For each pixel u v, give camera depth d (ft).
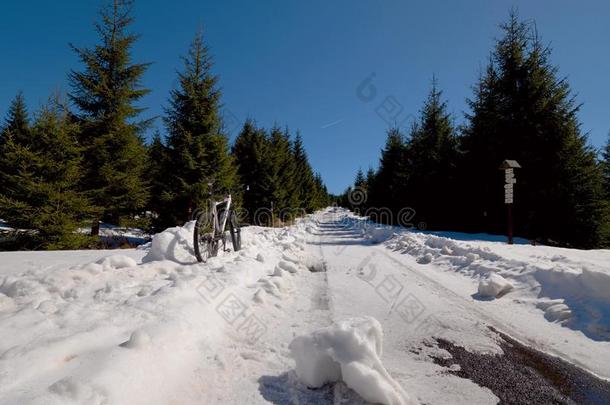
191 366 6.95
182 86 49.08
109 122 43.34
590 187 39.47
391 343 9.46
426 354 8.74
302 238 39.19
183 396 6.04
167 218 47.55
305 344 6.91
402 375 7.56
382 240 39.09
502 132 45.37
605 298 11.03
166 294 9.86
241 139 78.48
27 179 33.63
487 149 48.21
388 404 5.96
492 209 47.29
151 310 8.66
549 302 12.16
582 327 10.34
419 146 64.44
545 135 41.68
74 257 18.80
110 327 7.37
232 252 21.25
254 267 16.53
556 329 10.49
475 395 6.79
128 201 43.98
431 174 60.90
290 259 20.72
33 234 34.30
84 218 38.65
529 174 42.39
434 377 7.50
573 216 39.47
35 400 4.34
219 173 47.01
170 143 48.24
